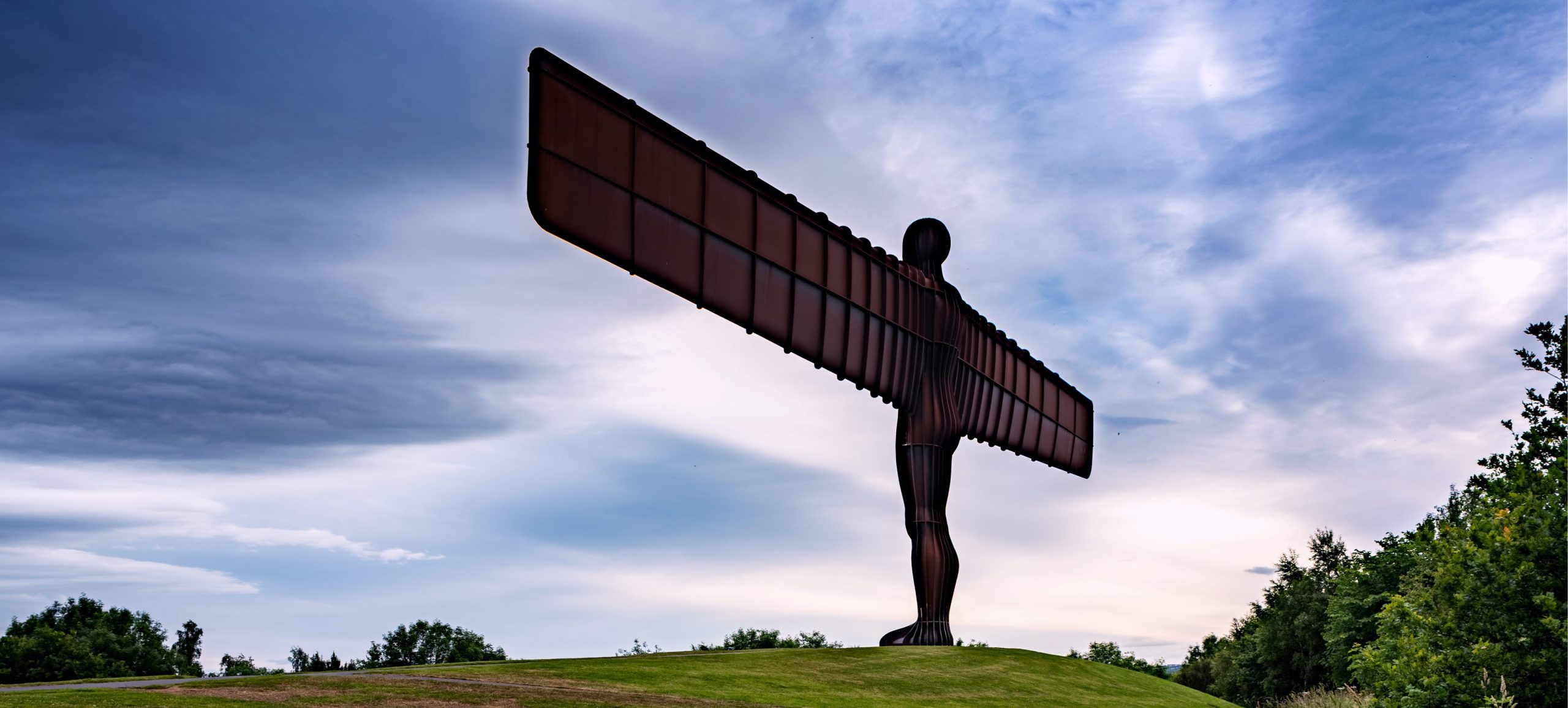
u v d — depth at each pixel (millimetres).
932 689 26156
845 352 31234
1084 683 29672
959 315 35062
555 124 23797
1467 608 15344
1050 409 41438
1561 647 14344
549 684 21719
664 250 26094
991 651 32031
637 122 25734
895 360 32844
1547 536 14703
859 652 30500
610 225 24859
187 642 59719
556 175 23719
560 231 23828
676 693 21969
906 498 33562
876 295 32281
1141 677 33656
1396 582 48844
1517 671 14594
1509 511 15391
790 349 29531
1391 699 15914
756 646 58438
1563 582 14539
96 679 21391
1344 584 51594
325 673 21984
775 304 29078
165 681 20641
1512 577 14852
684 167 26828
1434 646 15586
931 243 35281
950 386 34562
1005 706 24812
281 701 17719
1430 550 16688
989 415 37750
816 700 22984
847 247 31469
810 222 30344
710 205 27391
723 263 27641
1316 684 57406
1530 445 16188
